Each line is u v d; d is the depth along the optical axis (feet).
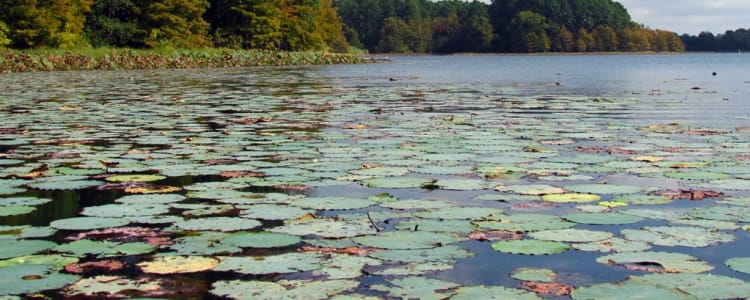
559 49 390.63
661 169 18.69
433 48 399.44
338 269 10.54
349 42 385.09
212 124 30.14
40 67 102.27
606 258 11.02
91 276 10.27
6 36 123.95
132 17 156.25
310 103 42.24
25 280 10.07
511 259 11.03
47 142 24.31
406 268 10.59
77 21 136.15
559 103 42.22
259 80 76.18
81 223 13.26
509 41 387.75
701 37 449.48
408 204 14.79
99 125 29.71
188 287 9.80
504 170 18.60
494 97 48.21
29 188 16.46
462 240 12.09
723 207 14.30
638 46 408.05
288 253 11.35
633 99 45.91
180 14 161.99
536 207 14.48
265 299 9.31
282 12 196.03
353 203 14.89
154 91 54.65
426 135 25.96
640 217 13.57
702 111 36.35
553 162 19.85
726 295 9.31
